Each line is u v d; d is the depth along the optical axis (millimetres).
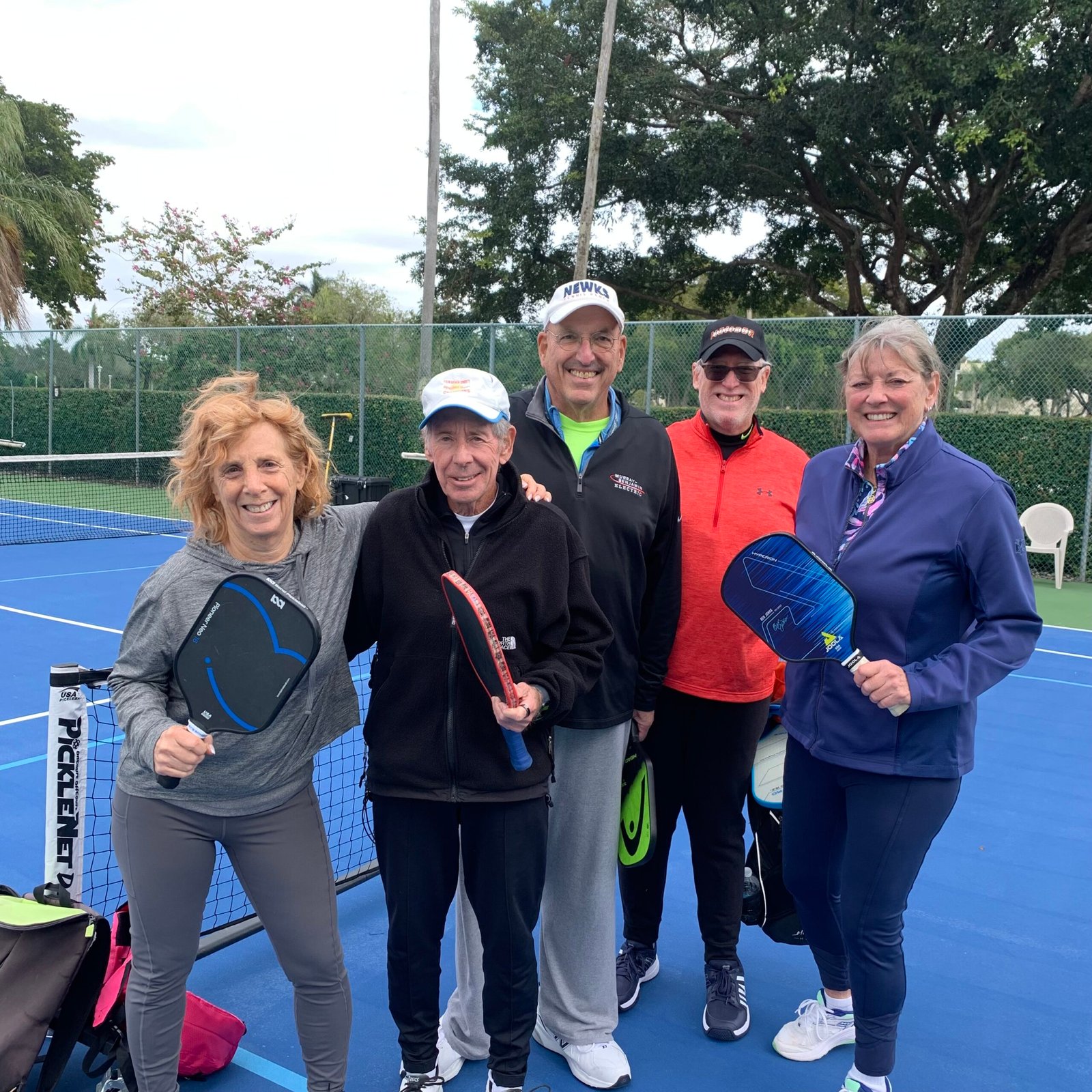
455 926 3350
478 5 21469
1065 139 15039
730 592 2264
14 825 4059
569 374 2531
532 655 2287
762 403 11773
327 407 15336
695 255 21750
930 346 2184
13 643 7242
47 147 28969
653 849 2652
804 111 17078
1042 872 3877
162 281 25094
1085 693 6641
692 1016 2902
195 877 2029
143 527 14039
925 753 2172
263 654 1816
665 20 18844
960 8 13930
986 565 2105
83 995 2229
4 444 18766
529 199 20172
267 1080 2527
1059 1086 2590
